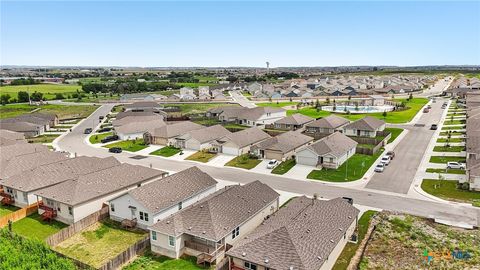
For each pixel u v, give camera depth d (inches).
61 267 1210.6
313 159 2506.2
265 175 2349.9
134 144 3380.9
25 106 6190.9
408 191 1971.0
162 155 2957.7
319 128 3609.7
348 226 1381.6
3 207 1894.7
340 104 5743.1
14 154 2454.5
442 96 6328.7
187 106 6063.0
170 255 1373.0
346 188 2052.2
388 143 3080.7
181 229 1380.4
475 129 2829.7
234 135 3031.5
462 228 1524.4
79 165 2158.0
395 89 7165.4
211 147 3097.9
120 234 1561.3
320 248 1190.3
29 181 1892.2
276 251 1163.3
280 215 1459.2
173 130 3400.6
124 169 2023.9
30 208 1784.0
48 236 1546.5
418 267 1261.1
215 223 1379.2
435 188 1991.9
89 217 1626.5
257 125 4163.4
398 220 1605.6
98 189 1775.3
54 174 2006.6
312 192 2006.6
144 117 4163.4
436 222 1584.6
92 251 1424.7
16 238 1432.1
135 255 1370.6
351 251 1366.9
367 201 1847.9
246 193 1651.1
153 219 1558.8
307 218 1364.4
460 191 1932.8
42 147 2696.9
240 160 2716.5
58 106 6230.3
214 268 1286.9
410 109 4857.3
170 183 1772.9
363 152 2785.4
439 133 3388.3
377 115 4485.7
